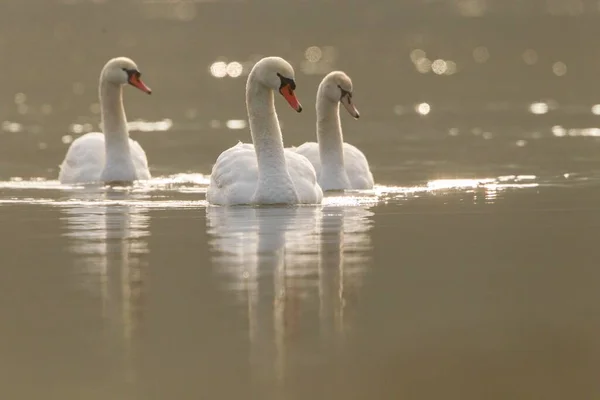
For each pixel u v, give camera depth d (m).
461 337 12.19
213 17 91.19
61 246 16.41
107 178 23.83
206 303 13.33
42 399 10.59
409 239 16.70
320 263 15.17
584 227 17.52
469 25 79.81
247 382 10.97
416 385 10.91
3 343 12.05
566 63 54.38
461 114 36.41
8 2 105.19
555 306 13.20
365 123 34.44
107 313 13.02
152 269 14.92
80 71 52.03
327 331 12.36
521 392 10.80
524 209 19.19
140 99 42.22
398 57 58.75
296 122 35.19
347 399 10.59
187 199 20.91
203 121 35.53
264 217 18.50
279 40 70.25
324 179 22.11
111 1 113.00
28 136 32.19
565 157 26.41
